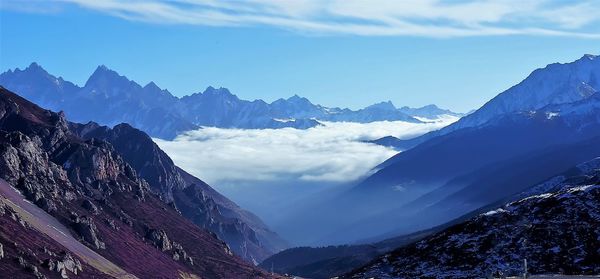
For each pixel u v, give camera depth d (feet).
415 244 647.15
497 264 547.08
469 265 559.38
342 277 635.25
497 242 578.25
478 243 587.27
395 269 599.57
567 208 587.27
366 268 631.15
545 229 568.82
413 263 599.16
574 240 545.03
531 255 544.21
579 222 564.30
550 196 623.36
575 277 486.79
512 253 556.10
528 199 637.71
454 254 584.40
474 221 631.56
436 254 599.16
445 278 546.67
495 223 607.78
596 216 564.71
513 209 622.13
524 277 490.90
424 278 558.15
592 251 525.34
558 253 535.19
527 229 579.89
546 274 508.12
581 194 600.80
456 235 617.62
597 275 488.02
